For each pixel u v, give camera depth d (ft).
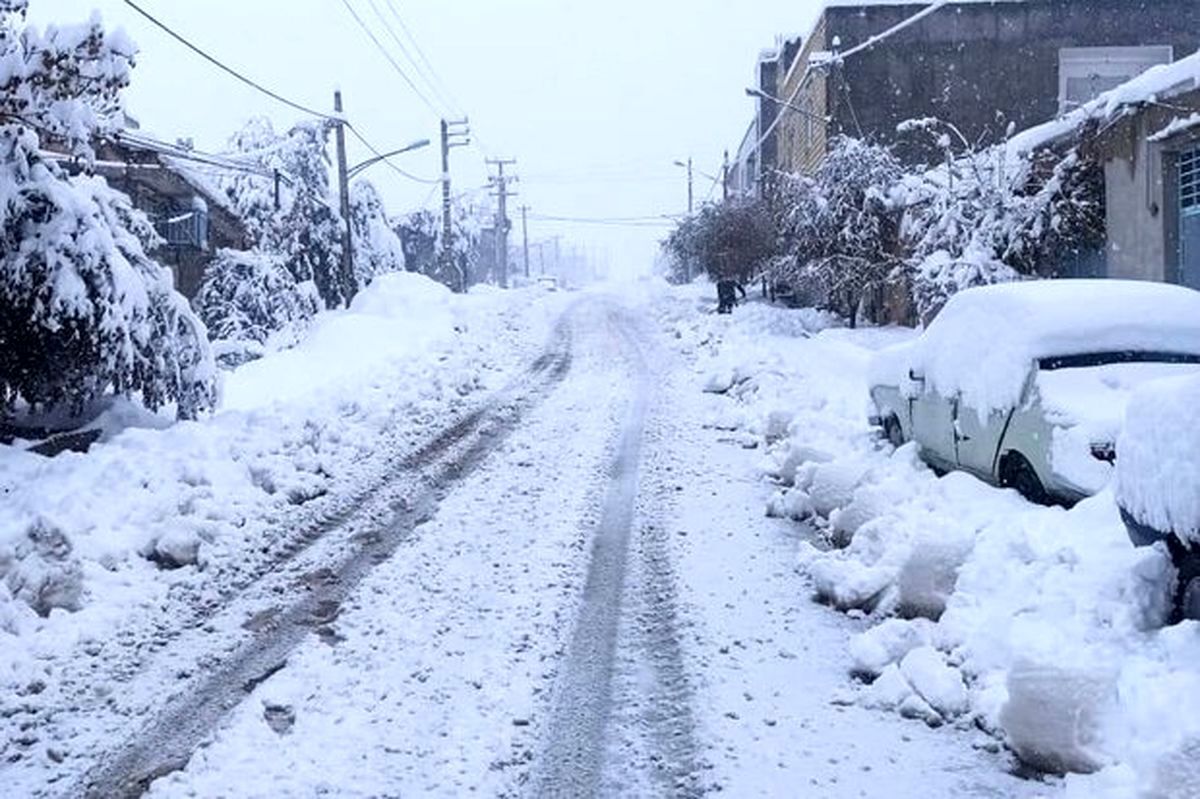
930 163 107.45
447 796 15.66
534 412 49.39
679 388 55.88
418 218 233.55
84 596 24.18
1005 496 25.04
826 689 19.06
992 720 17.01
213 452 36.04
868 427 39.04
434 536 29.17
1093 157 58.03
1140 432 18.72
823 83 109.91
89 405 45.09
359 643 21.50
